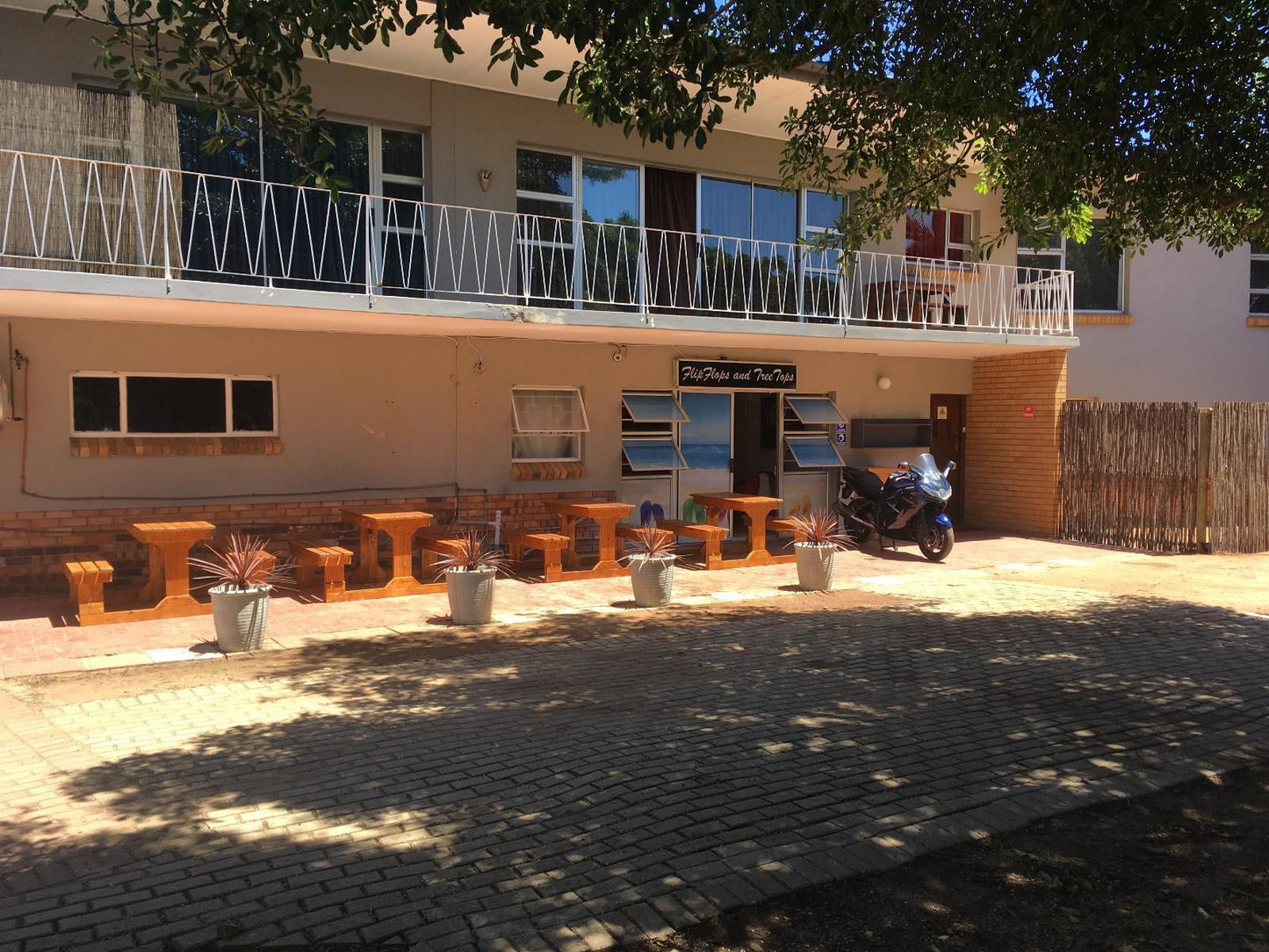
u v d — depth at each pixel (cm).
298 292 874
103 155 870
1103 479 1423
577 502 1180
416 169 1124
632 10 472
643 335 1155
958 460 1627
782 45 672
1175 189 708
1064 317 1677
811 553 1039
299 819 425
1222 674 693
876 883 371
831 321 1423
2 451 906
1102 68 610
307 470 1053
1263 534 1359
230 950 313
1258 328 1769
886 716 584
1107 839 418
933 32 675
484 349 1152
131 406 967
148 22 491
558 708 600
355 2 479
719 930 334
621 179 1255
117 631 797
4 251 774
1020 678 677
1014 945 329
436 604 934
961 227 1571
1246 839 420
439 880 366
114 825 418
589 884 362
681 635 816
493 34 984
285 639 787
